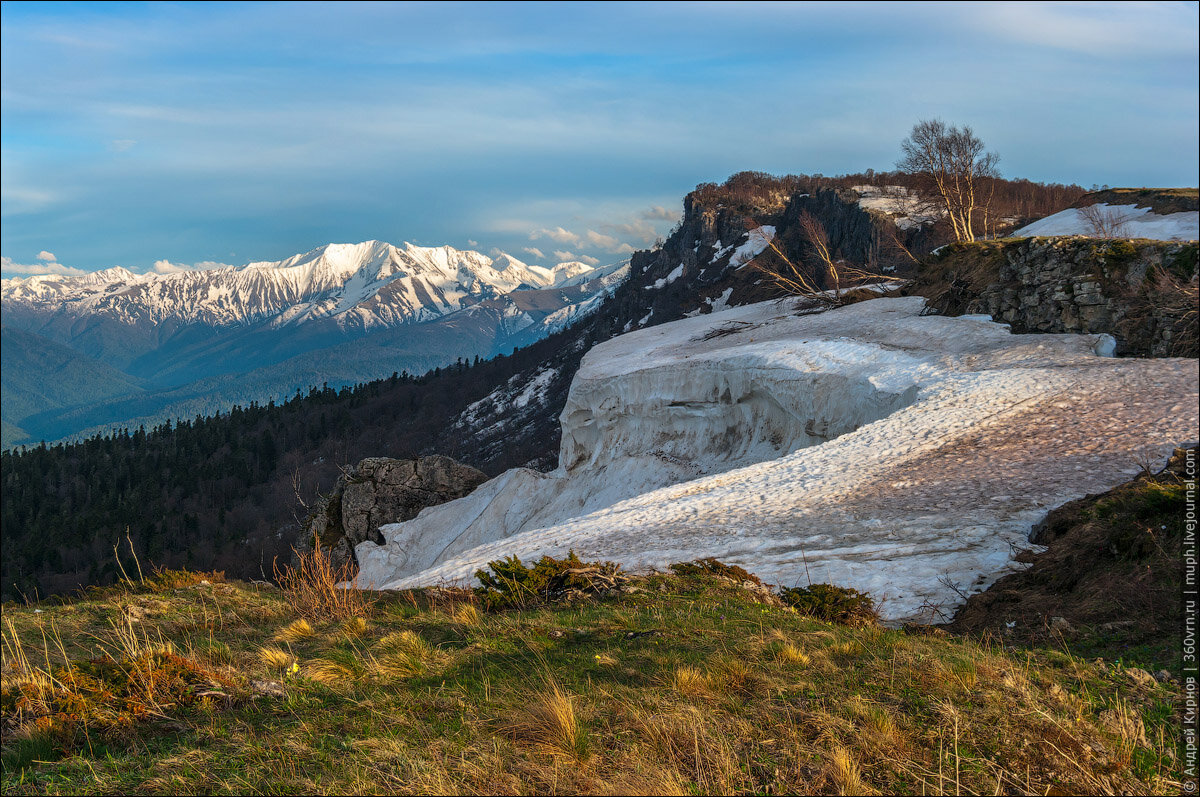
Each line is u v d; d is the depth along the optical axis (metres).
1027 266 40.75
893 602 13.72
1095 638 9.46
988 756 5.96
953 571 14.55
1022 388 28.06
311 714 7.40
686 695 7.27
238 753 6.53
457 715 7.10
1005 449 22.52
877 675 7.71
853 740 6.20
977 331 39.00
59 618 12.25
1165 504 11.84
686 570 14.97
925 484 20.69
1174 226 51.94
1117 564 11.45
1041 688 7.32
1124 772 5.74
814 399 36.44
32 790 6.09
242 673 8.72
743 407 42.00
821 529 18.34
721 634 9.82
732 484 24.73
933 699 6.95
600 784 5.58
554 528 24.39
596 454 48.47
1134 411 23.81
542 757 6.07
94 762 6.60
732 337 51.81
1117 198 64.75
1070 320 36.81
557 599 13.55
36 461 170.12
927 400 28.97
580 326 177.75
